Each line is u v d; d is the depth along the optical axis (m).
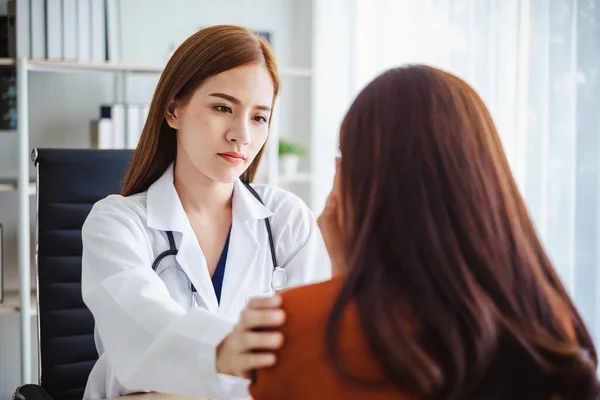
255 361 0.74
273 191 1.70
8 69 2.71
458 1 2.61
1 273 2.60
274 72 1.47
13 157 2.76
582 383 0.72
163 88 1.47
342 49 3.10
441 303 0.69
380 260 0.71
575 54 2.27
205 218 1.57
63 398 1.79
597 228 2.25
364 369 0.69
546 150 2.35
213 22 3.12
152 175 1.56
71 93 2.83
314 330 0.73
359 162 0.75
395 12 2.88
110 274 1.32
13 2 2.54
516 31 2.42
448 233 0.71
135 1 2.95
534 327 0.71
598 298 2.25
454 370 0.67
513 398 0.70
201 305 1.50
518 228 0.75
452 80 0.77
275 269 1.56
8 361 2.82
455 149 0.73
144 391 1.48
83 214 1.83
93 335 1.83
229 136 1.42
